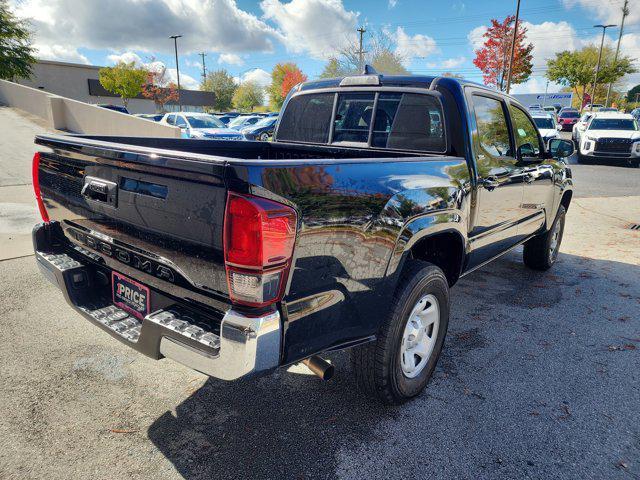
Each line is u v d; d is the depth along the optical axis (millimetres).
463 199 2967
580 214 8523
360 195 2127
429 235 2666
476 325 3844
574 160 17812
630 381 3031
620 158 15781
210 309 1982
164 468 2205
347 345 2262
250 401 2742
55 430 2438
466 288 4711
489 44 39031
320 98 3826
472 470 2232
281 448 2359
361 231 2139
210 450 2334
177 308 2111
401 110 3352
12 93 21703
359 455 2318
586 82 59312
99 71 48562
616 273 5254
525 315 4059
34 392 2748
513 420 2613
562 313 4109
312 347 2074
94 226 2428
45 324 3582
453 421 2594
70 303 2531
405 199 2398
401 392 2637
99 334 3461
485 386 2951
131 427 2484
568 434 2506
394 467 2242
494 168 3451
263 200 1717
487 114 3428
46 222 2838
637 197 10312
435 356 2889
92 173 2350
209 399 2750
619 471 2248
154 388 2842
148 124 12578
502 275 5141
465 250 3131
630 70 58531
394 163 2438
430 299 2744
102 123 14898
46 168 2707
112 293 2514
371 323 2330
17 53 32094
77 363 3072
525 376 3074
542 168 4340
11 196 7863
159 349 2012
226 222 1744
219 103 78375
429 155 3205
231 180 1703
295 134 4027
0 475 2125
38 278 4457
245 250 1726
